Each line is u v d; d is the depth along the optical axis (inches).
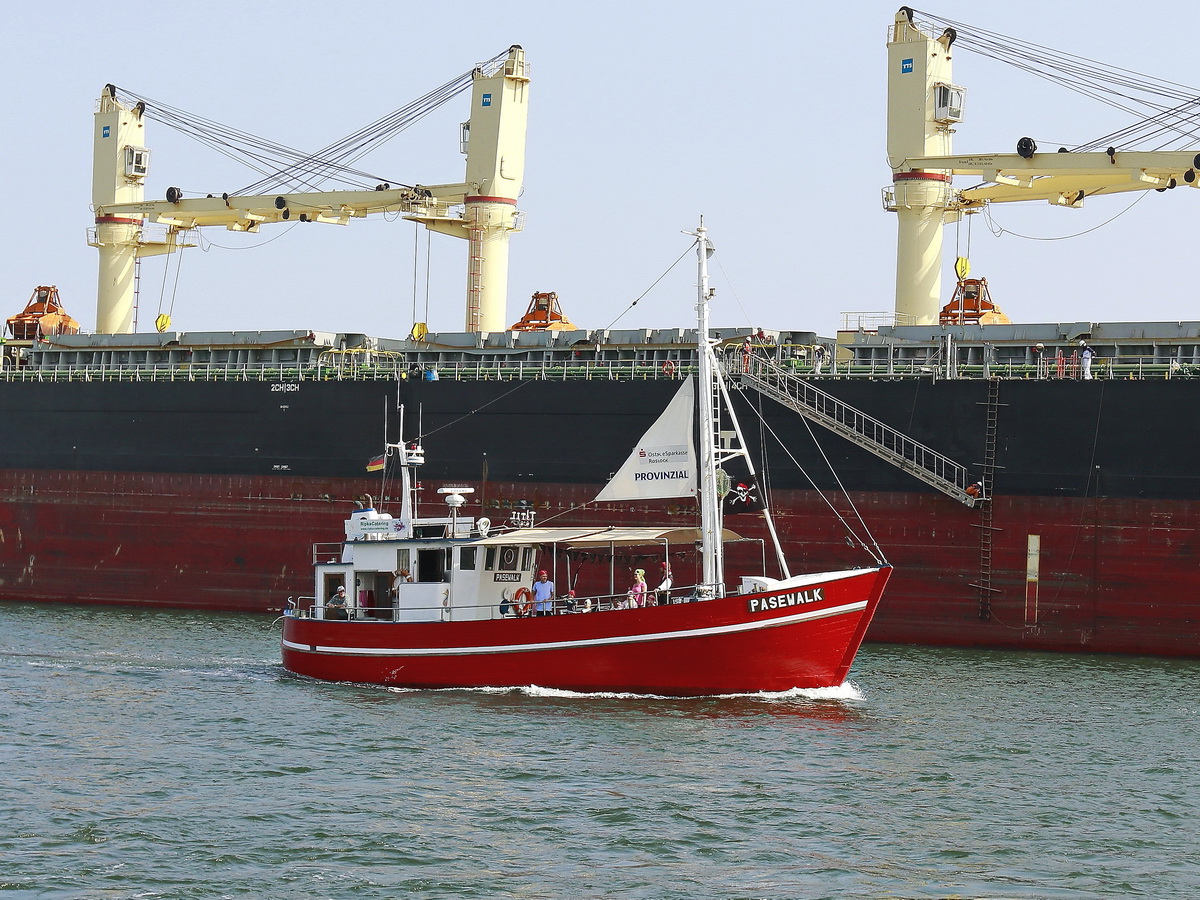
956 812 2402.8
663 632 3117.6
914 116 5147.6
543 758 2704.2
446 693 3272.6
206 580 5113.2
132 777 2578.7
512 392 4690.0
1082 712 3171.8
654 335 5137.8
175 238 6451.8
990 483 4153.5
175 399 5177.2
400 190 5777.6
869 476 4279.0
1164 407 3981.3
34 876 2052.2
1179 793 2532.0
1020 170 4857.3
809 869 2119.8
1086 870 2126.0
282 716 3073.3
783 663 3142.2
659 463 3287.4
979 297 5354.3
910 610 4229.8
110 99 6535.4
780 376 4416.8
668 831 2283.5
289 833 2260.1
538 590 3346.5
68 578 5310.0
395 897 1998.0
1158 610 3993.6
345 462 4926.2
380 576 3491.6
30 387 5403.5
